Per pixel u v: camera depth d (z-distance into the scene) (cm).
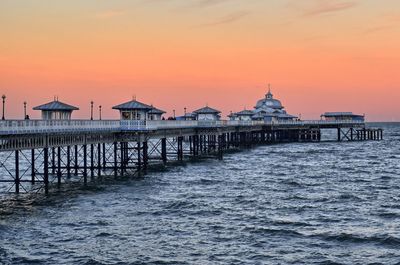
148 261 3434
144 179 7325
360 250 3688
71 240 3919
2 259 3450
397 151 13912
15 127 4741
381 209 5134
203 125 10506
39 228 4262
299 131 18400
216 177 7788
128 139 7462
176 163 9681
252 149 14262
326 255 3569
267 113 19688
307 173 8506
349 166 9731
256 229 4284
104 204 5350
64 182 6944
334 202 5569
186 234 4138
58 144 5759
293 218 4719
